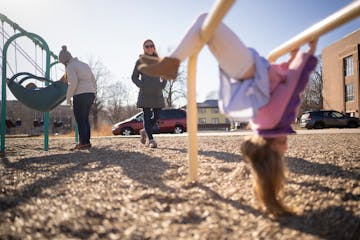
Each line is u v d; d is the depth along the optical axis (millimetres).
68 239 1867
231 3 1786
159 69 2189
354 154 4656
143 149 5855
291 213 2209
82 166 4145
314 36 2109
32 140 11539
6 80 6148
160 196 2582
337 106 43500
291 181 3062
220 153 5117
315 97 54125
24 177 3531
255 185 2281
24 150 7020
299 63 2096
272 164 2113
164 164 4090
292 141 7297
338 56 42875
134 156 4898
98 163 4309
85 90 6117
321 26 2018
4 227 2051
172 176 3379
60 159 4863
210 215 2178
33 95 5988
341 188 2781
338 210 2285
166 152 5281
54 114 36750
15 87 5902
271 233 1920
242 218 2145
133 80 5941
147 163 4207
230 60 2045
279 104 2021
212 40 2107
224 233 1909
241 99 1987
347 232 1988
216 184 2979
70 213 2246
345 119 24844
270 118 2057
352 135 9375
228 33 2059
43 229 2006
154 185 2988
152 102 6031
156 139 8984
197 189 2812
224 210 2285
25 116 34125
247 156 2195
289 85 2020
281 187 2240
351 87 40531
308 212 2262
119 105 45594
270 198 2172
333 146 5906
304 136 9133
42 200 2598
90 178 3342
